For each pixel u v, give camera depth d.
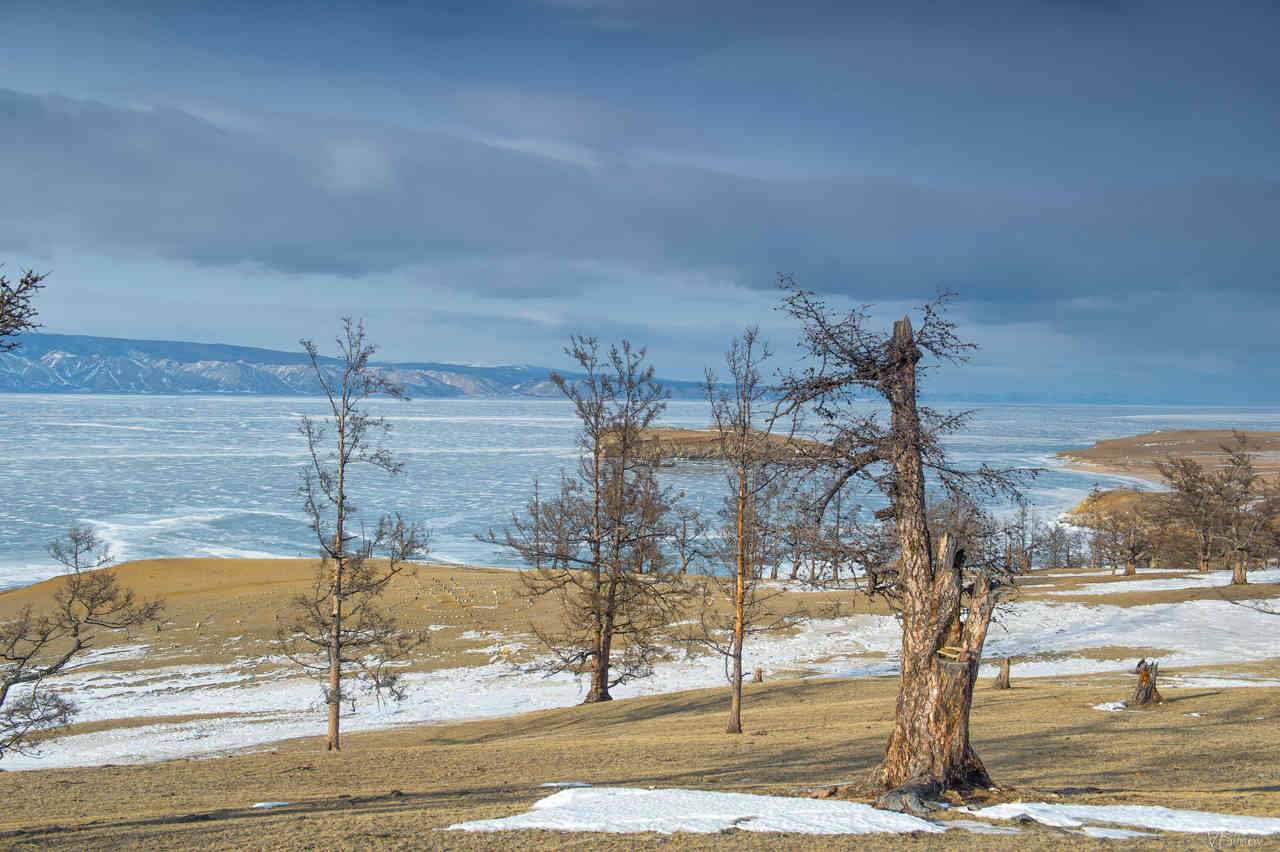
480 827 12.68
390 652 31.02
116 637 55.00
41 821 16.55
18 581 79.75
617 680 41.06
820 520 16.06
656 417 36.47
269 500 139.38
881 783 14.32
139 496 142.25
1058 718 26.92
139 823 15.31
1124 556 89.56
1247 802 14.00
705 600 29.95
